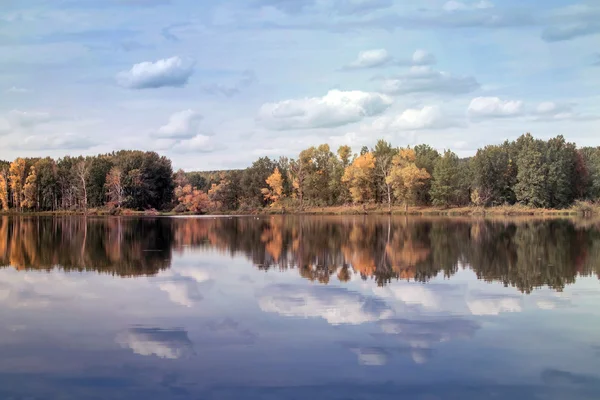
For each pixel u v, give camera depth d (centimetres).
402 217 9162
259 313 1773
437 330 1562
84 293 2122
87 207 13162
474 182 10775
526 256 3250
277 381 1173
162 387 1145
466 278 2459
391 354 1348
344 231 5591
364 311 1797
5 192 13612
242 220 8588
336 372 1226
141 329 1584
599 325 1608
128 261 3117
